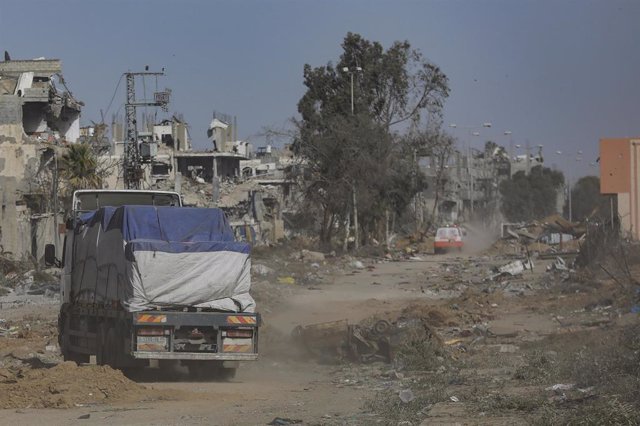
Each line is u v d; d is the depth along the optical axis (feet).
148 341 104.27
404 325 123.95
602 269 211.61
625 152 307.78
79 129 442.50
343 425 70.64
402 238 576.20
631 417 63.46
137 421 74.28
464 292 220.02
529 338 137.69
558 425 64.49
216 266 107.24
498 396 79.92
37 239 346.54
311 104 506.07
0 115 375.45
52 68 422.41
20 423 73.20
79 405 84.33
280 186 650.43
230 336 106.52
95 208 138.82
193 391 95.91
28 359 129.90
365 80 506.07
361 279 294.66
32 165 372.79
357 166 458.09
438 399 81.71
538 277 265.54
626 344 101.24
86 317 121.90
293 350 129.29
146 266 104.94
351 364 118.73
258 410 80.94
